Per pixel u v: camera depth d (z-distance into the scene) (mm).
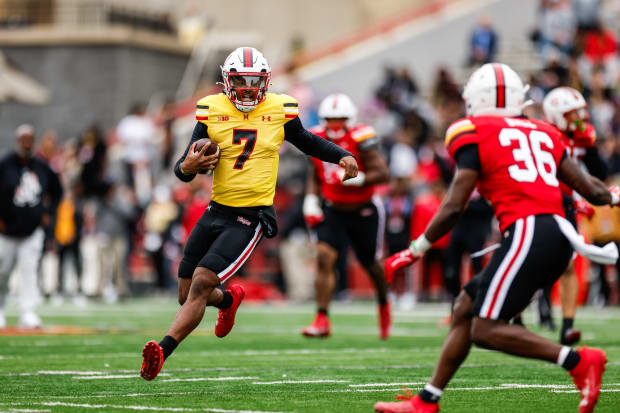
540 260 17844
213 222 22297
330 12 132750
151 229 71125
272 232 22375
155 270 72000
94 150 64812
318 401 20500
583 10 84000
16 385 22969
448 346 18312
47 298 70000
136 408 19266
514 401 20578
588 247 17828
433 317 52531
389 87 84062
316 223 37375
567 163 19016
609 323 47562
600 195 19109
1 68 82312
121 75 107188
